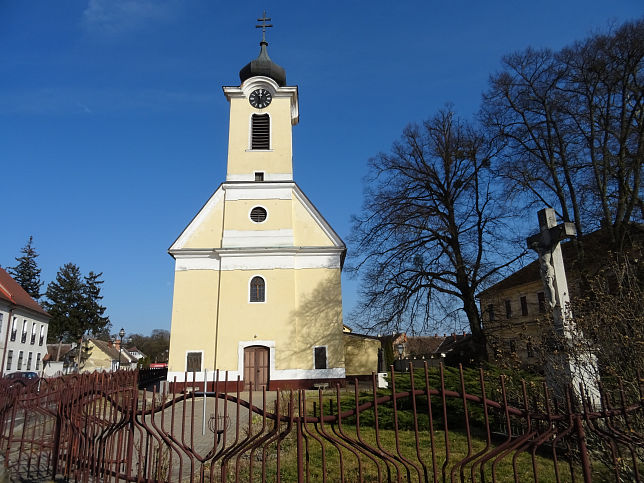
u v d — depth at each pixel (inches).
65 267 2544.3
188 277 976.9
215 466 322.7
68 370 1950.1
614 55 819.4
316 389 907.4
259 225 1011.3
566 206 877.2
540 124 914.7
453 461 329.4
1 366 1489.9
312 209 1027.9
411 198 994.1
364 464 326.6
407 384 494.6
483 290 925.8
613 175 829.8
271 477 295.4
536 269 1440.7
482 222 952.9
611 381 295.6
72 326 2439.7
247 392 910.4
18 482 259.8
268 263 977.5
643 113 809.5
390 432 443.2
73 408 252.5
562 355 324.8
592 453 264.4
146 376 1039.6
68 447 253.1
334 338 949.2
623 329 299.0
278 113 1102.4
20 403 310.0
